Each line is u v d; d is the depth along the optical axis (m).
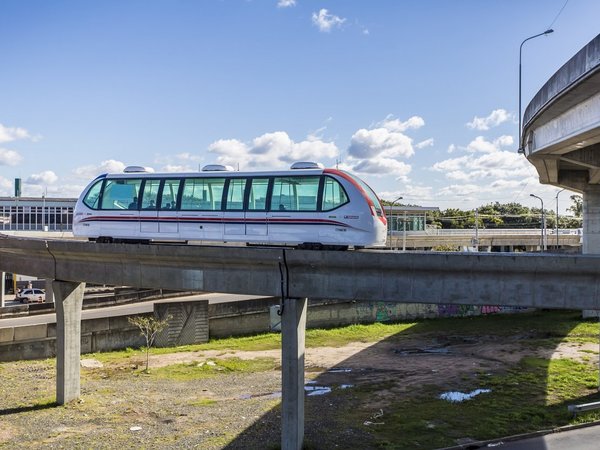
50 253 25.22
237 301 43.06
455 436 20.84
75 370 25.59
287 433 18.86
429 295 17.80
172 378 30.38
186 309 39.75
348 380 29.81
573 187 45.16
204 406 25.00
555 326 45.00
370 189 21.81
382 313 47.56
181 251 20.81
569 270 16.23
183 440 20.56
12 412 23.86
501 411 23.83
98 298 47.19
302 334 19.59
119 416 23.47
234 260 19.97
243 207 22.08
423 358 34.81
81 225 25.30
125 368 32.41
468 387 27.95
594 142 26.30
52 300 47.12
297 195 21.34
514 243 91.31
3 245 27.14
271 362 34.22
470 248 86.81
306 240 20.95
